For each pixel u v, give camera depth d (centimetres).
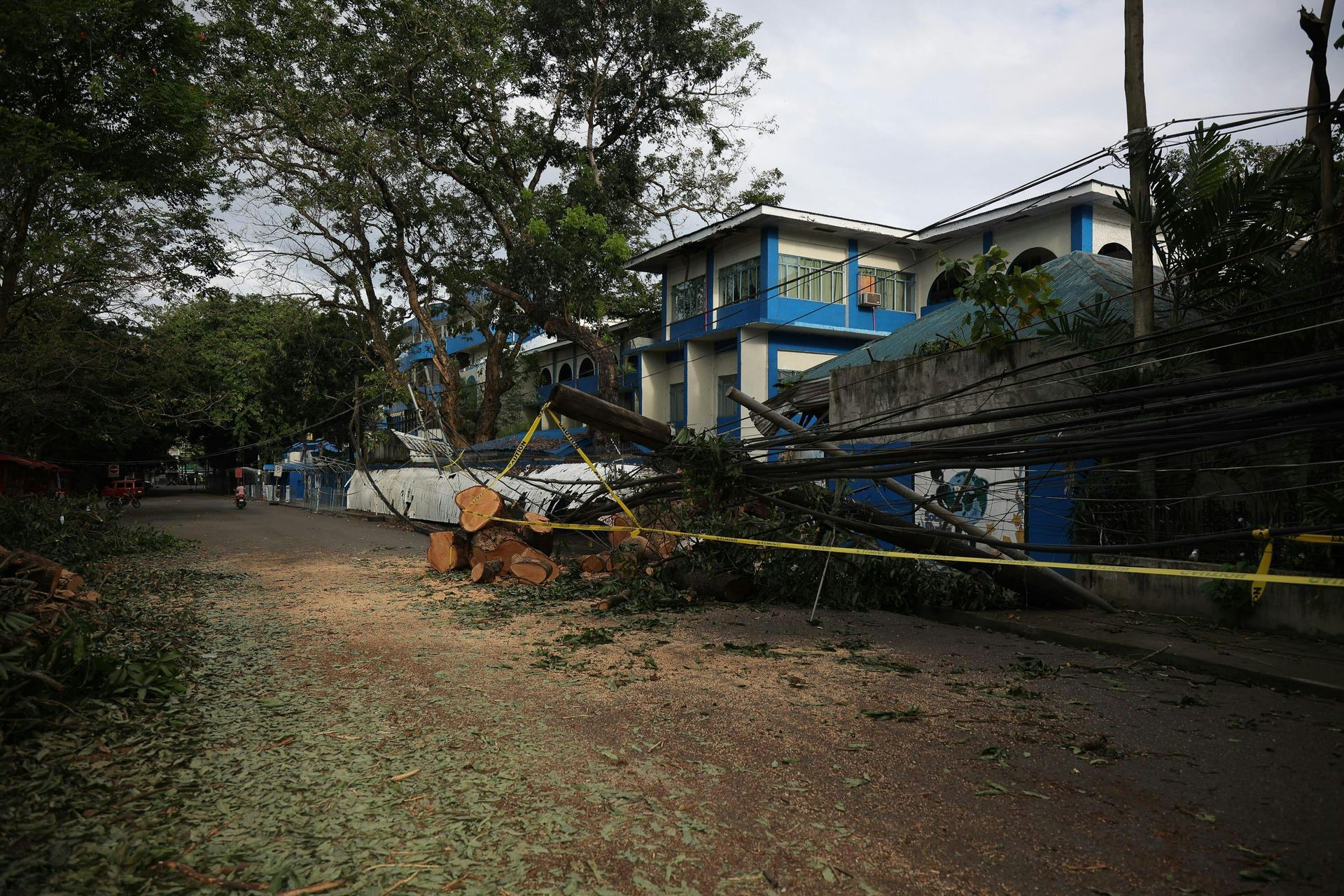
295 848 346
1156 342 958
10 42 1355
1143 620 890
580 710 568
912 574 1009
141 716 539
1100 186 2045
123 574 1362
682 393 2972
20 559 852
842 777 439
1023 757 472
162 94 1587
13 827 360
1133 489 974
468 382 4025
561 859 341
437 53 2516
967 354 1250
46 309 2292
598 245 2570
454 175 2755
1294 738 507
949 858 346
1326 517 734
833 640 829
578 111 2939
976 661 732
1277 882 323
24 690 523
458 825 373
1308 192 902
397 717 551
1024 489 1095
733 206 3173
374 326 3231
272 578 1357
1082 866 338
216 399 3216
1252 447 857
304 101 2523
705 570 1105
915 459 702
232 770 441
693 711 566
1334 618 756
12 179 1614
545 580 1288
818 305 2541
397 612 1016
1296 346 867
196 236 2066
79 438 3603
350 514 3538
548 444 2922
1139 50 948
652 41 2659
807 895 313
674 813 389
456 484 2361
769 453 1043
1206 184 926
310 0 2470
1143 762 462
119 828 363
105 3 1426
